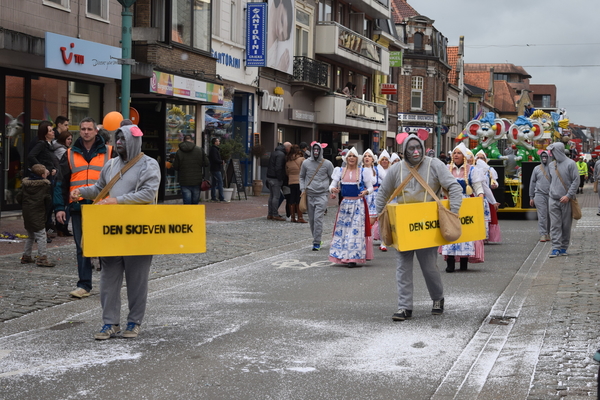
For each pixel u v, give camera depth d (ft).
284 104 107.76
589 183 209.67
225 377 18.30
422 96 208.13
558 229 41.83
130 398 16.67
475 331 23.54
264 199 90.94
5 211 54.34
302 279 34.30
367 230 38.96
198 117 82.58
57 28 56.90
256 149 95.20
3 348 21.04
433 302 26.32
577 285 31.12
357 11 139.95
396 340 22.26
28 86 56.54
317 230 45.42
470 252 36.40
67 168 27.81
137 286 22.49
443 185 25.43
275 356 20.30
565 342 21.13
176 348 21.12
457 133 248.32
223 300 28.73
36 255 37.14
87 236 21.24
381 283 33.27
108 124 23.86
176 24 73.56
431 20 208.44
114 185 21.94
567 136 93.20
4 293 28.53
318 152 45.06
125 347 21.24
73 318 25.13
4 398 16.62
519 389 16.78
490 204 47.65
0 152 50.31
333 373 18.71
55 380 17.99
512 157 72.69
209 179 83.71
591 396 16.07
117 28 64.44
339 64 132.67
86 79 62.95
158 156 75.15
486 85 322.55
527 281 33.47
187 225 21.77
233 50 91.40
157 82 68.18
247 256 41.78
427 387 17.58
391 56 161.27
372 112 142.92
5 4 51.49
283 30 102.17
